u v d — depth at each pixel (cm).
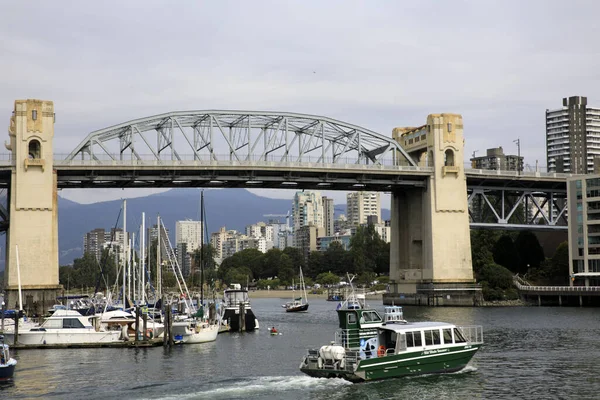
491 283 17612
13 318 10169
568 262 18562
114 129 14962
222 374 7044
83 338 9056
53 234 13600
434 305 16525
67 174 14375
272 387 6188
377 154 17600
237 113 16000
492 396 5884
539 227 18088
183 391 6144
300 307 18362
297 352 8700
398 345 6356
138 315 9194
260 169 15512
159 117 15325
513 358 7719
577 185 17525
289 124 16712
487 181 18025
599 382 6400
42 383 6625
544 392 6016
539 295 16812
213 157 15650
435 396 5862
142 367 7506
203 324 10025
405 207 18062
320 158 16725
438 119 17000
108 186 15525
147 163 14788
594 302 16312
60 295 14088
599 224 17100
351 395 5878
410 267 17738
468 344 6756
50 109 13788
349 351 6334
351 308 7081
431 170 16850
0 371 6525
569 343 8938
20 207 13462
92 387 6406
